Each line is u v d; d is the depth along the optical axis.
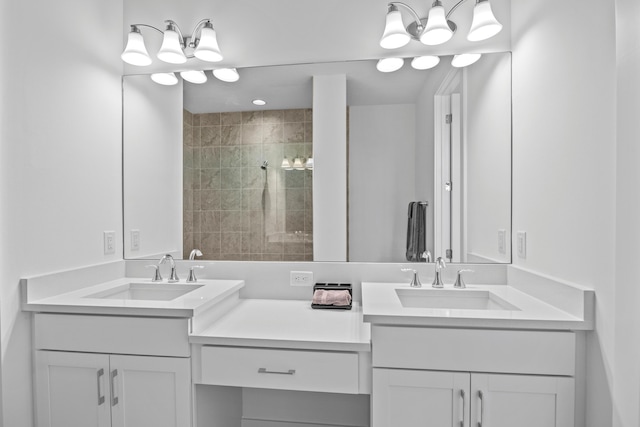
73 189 1.71
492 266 1.83
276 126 1.96
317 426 1.99
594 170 1.18
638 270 0.97
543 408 1.26
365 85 1.91
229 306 1.75
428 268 1.87
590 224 1.20
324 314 1.68
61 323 1.47
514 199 1.78
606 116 1.12
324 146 1.93
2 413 1.39
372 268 1.91
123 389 1.44
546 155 1.47
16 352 1.44
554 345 1.25
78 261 1.74
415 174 1.89
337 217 1.93
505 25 1.81
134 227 2.05
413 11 1.77
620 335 1.03
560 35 1.37
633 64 0.98
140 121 2.04
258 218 1.97
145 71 2.03
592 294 1.19
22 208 1.46
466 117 1.84
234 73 1.97
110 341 1.45
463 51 1.84
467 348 1.28
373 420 1.32
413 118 1.88
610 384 1.12
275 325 1.52
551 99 1.43
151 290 1.89
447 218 1.86
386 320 1.30
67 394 1.48
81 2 1.76
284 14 1.94
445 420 1.30
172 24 1.83
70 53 1.69
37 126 1.52
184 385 1.41
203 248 2.01
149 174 2.03
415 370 1.30
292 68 1.94
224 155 1.99
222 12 1.98
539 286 1.49
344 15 1.91
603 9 1.13
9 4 1.41
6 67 1.40
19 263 1.45
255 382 1.38
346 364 1.34
